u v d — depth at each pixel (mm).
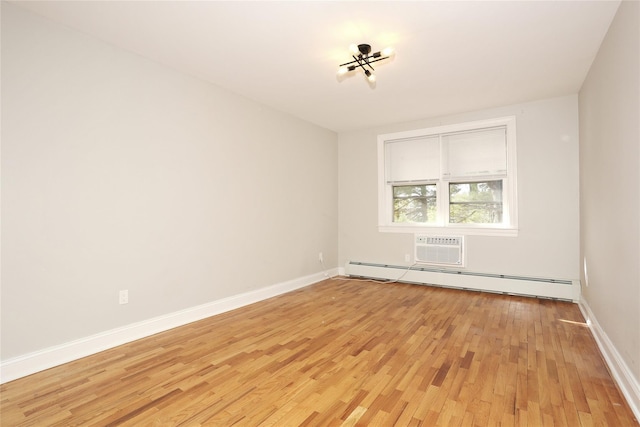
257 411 1743
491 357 2365
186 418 1687
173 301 3057
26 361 2156
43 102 2256
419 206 4922
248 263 3844
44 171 2262
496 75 3248
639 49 1754
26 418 1690
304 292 4352
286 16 2268
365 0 2096
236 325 3086
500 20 2312
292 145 4539
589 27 2395
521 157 4082
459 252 4391
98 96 2545
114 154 2639
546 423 1626
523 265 4082
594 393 1891
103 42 2576
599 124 2693
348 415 1702
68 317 2375
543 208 3967
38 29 2232
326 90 3625
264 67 3066
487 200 4398
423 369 2193
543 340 2672
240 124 3754
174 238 3072
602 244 2586
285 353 2459
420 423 1633
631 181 1905
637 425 1604
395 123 4973
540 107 3967
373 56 2607
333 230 5422
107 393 1925
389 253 5055
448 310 3502
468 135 4457
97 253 2535
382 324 3082
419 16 2268
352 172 5418
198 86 3295
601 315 2605
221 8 2172
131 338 2723
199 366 2258
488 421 1644
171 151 3053
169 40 2584
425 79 3340
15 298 2137
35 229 2223
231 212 3639
